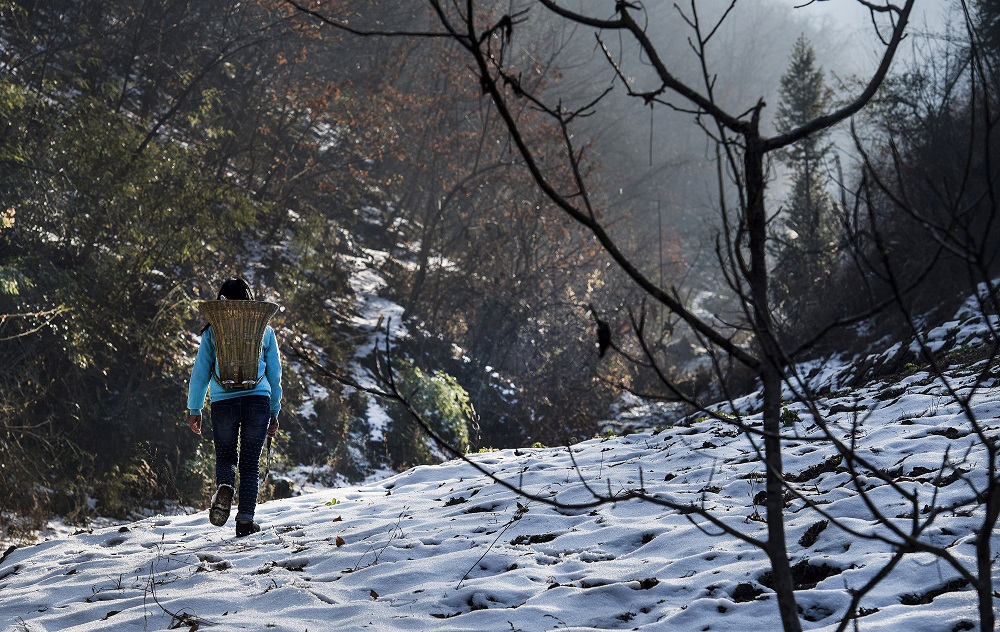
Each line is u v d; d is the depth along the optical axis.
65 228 12.55
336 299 20.53
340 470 14.77
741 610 3.75
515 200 25.53
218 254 16.17
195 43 23.83
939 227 1.99
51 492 10.55
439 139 26.36
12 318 11.39
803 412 7.84
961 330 11.62
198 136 21.92
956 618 3.30
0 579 5.80
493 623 3.92
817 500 5.02
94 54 19.94
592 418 20.33
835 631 3.32
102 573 5.38
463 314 23.34
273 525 6.54
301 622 4.12
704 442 7.10
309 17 24.17
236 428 6.44
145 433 12.12
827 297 19.70
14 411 10.62
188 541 6.29
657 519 5.20
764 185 2.24
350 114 24.62
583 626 3.85
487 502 6.20
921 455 5.47
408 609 4.21
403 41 27.02
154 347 12.92
